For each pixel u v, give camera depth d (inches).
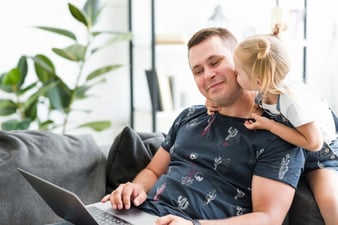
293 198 55.8
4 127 89.2
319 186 56.4
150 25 109.8
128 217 54.0
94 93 114.1
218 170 55.7
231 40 60.2
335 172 58.7
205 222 48.8
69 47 95.3
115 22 114.6
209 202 54.0
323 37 110.8
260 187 52.1
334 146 60.2
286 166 52.3
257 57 52.6
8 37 102.2
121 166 69.0
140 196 57.4
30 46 104.7
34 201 62.5
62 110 96.3
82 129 113.4
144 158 69.6
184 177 56.9
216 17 112.0
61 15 107.1
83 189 66.2
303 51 106.7
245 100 58.2
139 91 116.7
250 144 54.8
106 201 59.1
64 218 55.3
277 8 89.4
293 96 53.3
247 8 115.7
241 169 54.7
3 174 61.4
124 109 117.8
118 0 114.1
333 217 53.5
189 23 117.5
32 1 103.7
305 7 107.7
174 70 118.1
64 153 66.6
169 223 47.8
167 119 116.6
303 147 53.1
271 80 52.4
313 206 54.9
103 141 116.8
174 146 62.1
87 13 98.0
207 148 57.7
